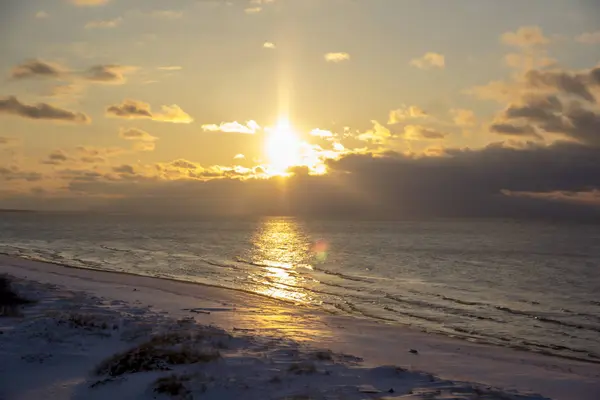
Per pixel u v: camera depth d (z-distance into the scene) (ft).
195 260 167.53
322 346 53.52
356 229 531.09
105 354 44.57
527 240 331.16
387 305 87.51
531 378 45.16
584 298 97.14
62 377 39.01
